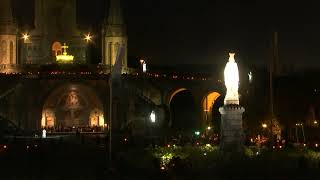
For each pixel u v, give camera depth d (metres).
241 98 91.88
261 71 95.56
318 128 68.88
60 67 102.94
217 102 106.94
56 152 56.03
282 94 91.50
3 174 38.97
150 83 99.31
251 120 79.06
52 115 103.19
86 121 103.94
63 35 117.25
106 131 89.12
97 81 98.62
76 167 42.84
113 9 113.75
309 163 37.88
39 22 116.81
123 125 92.31
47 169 41.97
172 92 100.56
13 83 96.00
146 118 92.62
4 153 54.41
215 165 37.06
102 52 114.50
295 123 70.69
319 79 95.50
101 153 53.84
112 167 38.91
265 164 37.00
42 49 116.31
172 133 79.88
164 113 94.44
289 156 39.59
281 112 88.12
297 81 93.81
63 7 117.31
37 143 65.38
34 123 95.44
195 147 46.72
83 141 66.12
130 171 38.06
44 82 97.44
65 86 99.38
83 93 103.31
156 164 37.91
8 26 111.06
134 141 61.09
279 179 33.50
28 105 95.56
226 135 42.69
